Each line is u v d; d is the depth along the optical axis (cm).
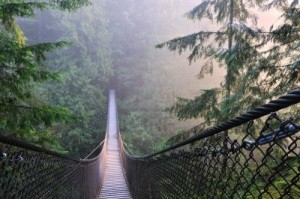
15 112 373
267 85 426
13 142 141
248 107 435
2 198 138
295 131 88
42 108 393
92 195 597
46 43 374
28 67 366
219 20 660
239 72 571
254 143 108
